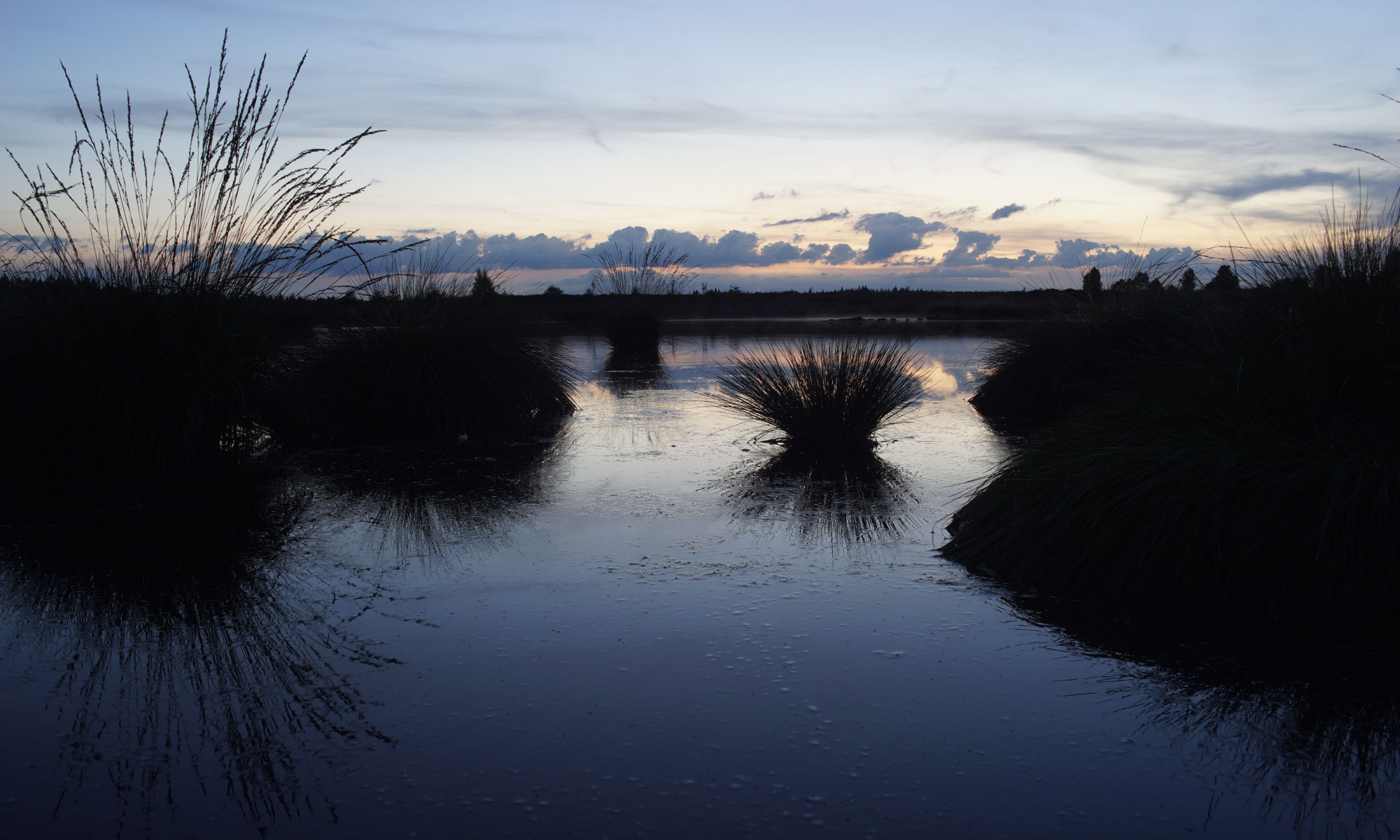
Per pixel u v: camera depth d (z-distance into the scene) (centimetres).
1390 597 276
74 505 443
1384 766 199
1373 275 340
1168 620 283
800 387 620
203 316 550
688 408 807
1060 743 210
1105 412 391
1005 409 795
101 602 305
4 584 323
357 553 361
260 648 266
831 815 182
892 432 675
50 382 496
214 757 205
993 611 293
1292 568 286
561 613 292
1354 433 308
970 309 3262
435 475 516
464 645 267
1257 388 339
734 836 176
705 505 440
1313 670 247
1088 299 813
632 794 190
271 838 175
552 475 514
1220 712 224
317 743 211
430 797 189
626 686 239
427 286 787
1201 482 305
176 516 420
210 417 546
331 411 661
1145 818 181
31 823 180
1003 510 357
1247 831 176
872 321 2900
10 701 232
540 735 214
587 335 1989
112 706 229
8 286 536
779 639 270
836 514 423
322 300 745
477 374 702
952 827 178
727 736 213
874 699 232
